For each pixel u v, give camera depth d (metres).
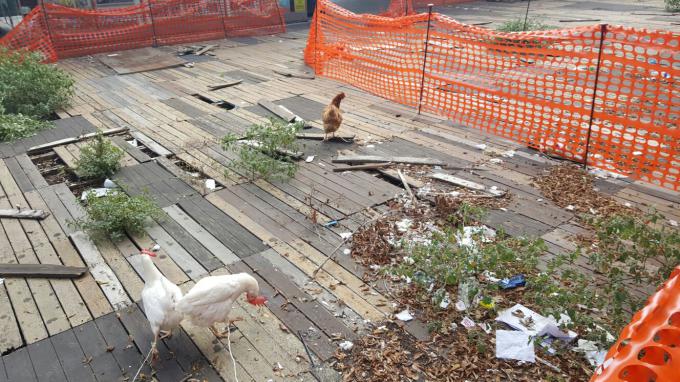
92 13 13.09
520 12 19.20
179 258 4.83
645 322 1.80
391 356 3.65
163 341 3.82
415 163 6.80
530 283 4.07
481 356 3.64
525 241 4.34
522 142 7.45
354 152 7.23
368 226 5.30
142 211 5.25
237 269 4.67
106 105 9.44
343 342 3.79
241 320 4.02
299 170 6.69
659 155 6.19
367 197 5.96
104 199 5.42
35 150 7.35
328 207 5.75
